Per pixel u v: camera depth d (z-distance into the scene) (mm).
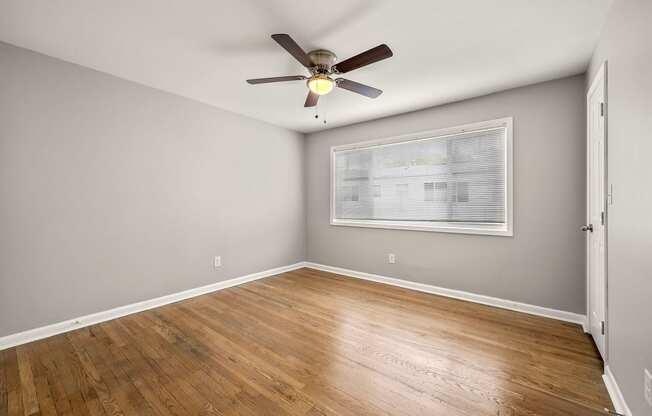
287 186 4496
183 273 3221
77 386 1691
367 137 4035
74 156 2449
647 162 1229
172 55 2307
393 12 1758
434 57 2289
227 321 2621
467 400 1564
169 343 2211
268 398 1588
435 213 3434
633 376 1359
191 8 1734
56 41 2109
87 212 2525
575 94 2562
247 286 3711
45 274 2311
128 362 1945
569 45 2105
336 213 4453
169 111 3068
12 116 2152
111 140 2660
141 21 1866
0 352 2066
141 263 2881
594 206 2215
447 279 3318
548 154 2691
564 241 2627
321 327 2494
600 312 2045
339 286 3705
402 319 2660
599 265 2062
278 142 4344
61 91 2375
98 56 2326
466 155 3195
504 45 2117
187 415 1463
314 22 1862
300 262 4738
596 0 1640
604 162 1793
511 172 2867
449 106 3283
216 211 3541
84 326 2502
